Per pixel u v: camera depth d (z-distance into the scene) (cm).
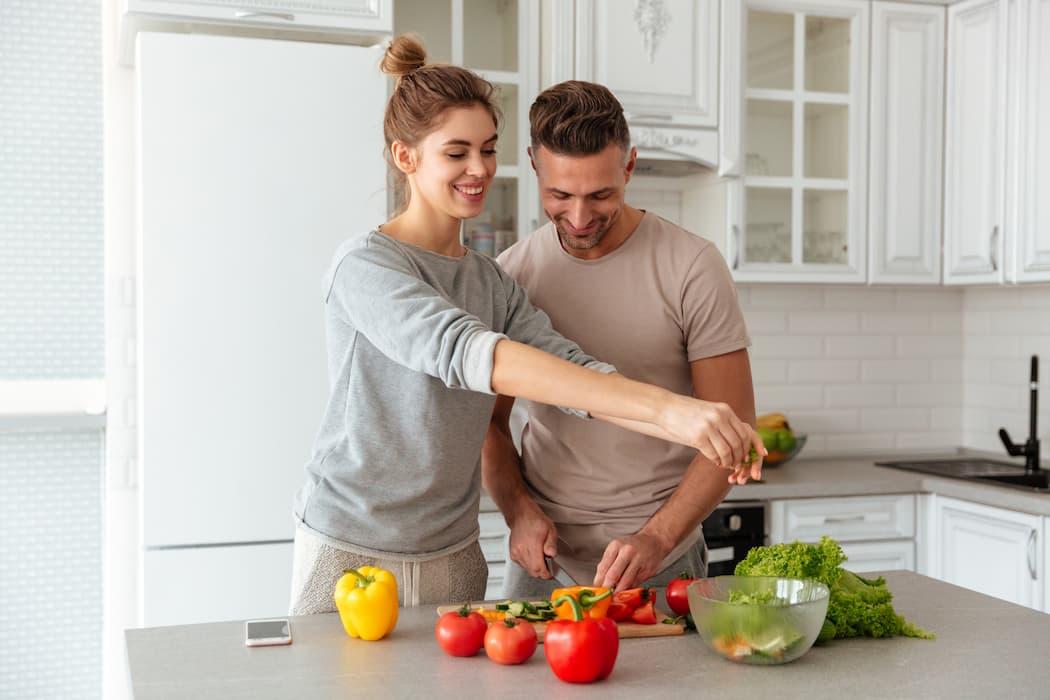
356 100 289
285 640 158
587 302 204
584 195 183
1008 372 393
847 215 361
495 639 147
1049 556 296
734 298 203
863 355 402
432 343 151
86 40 332
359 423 174
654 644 159
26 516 331
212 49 278
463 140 168
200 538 280
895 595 188
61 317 335
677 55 333
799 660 151
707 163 338
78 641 336
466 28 324
